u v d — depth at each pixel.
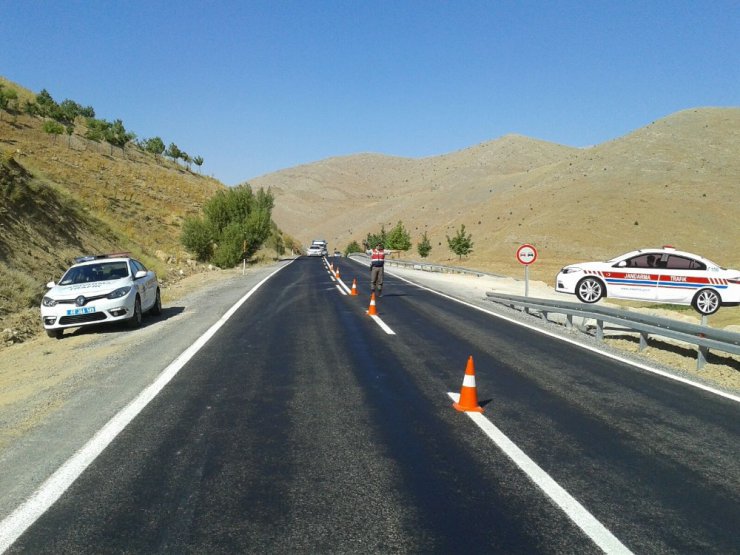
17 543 3.48
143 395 6.82
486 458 4.89
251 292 20.69
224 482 4.34
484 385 7.54
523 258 17.25
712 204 103.69
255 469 4.60
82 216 27.59
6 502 4.04
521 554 3.35
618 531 3.64
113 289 12.52
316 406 6.41
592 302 17.89
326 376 7.88
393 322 13.45
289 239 92.69
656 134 141.50
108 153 65.88
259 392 7.00
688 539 3.56
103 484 4.32
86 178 45.47
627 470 4.68
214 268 37.69
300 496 4.10
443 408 6.39
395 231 97.38
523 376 8.12
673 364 10.12
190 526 3.67
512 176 175.88
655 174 120.19
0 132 49.06
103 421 5.87
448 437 5.42
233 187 47.50
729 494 4.25
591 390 7.37
